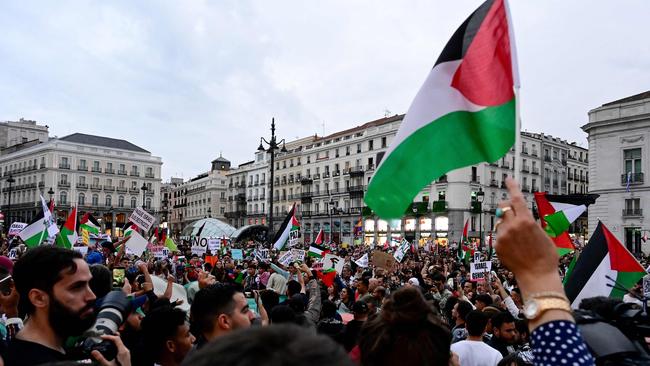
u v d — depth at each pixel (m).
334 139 79.56
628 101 43.62
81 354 2.63
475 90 3.17
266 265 13.83
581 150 88.06
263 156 97.25
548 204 9.30
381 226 70.25
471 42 3.22
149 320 3.49
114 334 2.80
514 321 5.94
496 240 1.52
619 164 43.06
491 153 3.06
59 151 88.81
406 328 2.28
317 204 81.38
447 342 2.33
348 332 5.02
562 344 1.37
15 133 103.44
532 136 76.31
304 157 85.44
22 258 2.56
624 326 2.47
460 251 22.22
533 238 1.45
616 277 5.42
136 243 12.70
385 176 3.15
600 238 5.55
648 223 40.72
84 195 90.62
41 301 2.50
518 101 2.76
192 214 118.00
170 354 3.44
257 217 94.94
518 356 4.56
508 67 3.06
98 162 92.62
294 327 0.97
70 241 13.39
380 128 70.69
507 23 3.01
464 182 64.12
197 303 3.27
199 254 20.27
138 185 96.69
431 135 3.22
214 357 0.87
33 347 2.45
